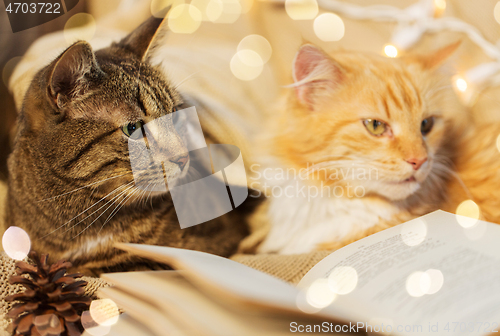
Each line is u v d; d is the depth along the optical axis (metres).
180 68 0.53
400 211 0.54
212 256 0.43
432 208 0.54
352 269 0.43
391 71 0.53
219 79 0.53
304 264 0.48
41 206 0.48
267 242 0.53
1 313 0.43
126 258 0.49
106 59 0.50
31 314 0.42
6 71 0.50
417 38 0.53
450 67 0.54
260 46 0.54
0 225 0.50
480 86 0.54
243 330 0.38
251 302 0.38
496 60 0.53
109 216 0.49
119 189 0.49
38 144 0.48
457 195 0.54
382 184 0.53
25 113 0.48
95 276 0.49
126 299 0.41
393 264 0.42
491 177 0.54
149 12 0.53
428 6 0.53
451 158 0.54
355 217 0.54
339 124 0.53
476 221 0.45
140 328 0.41
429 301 0.40
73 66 0.47
